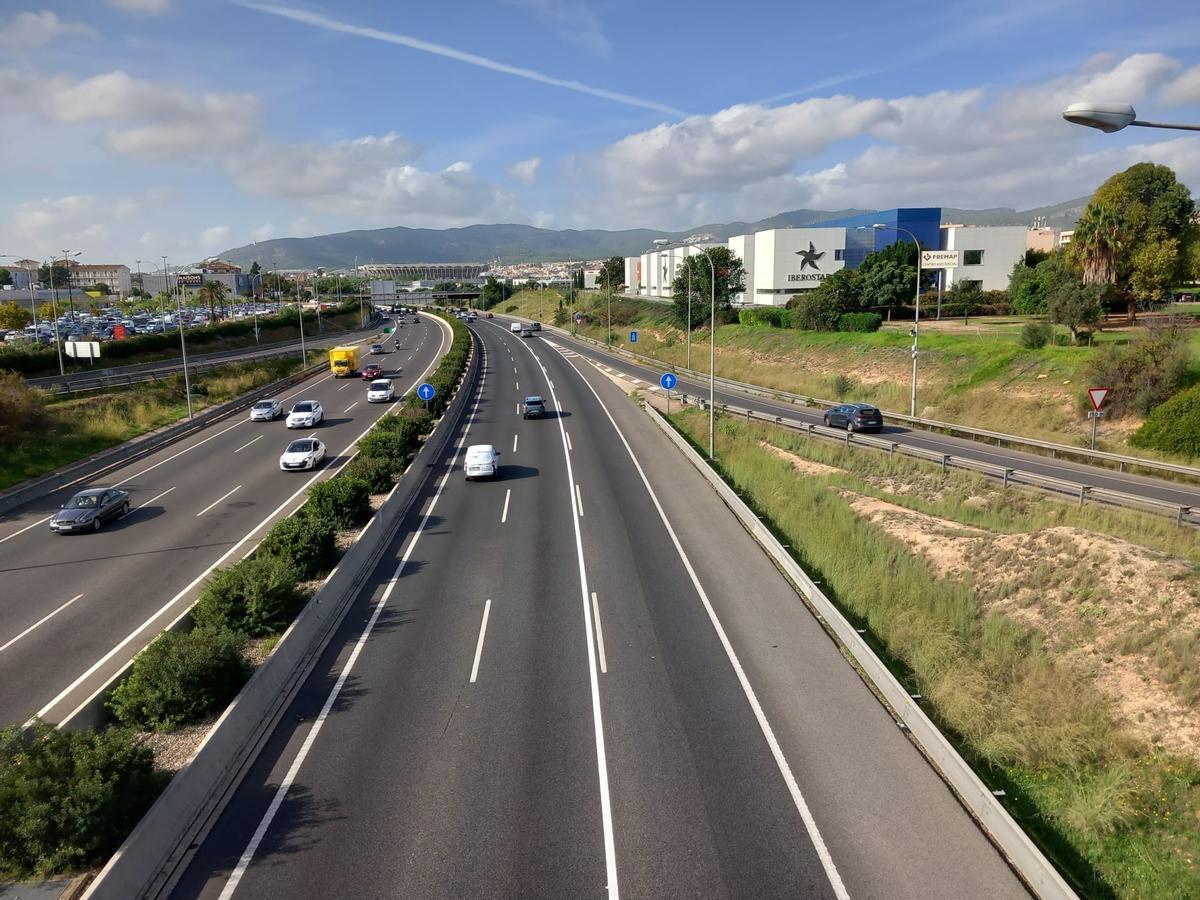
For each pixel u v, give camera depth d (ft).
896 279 233.14
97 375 193.36
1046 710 45.68
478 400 197.67
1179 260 186.29
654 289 450.71
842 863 33.30
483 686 50.52
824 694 48.52
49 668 55.93
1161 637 50.93
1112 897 32.19
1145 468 106.11
